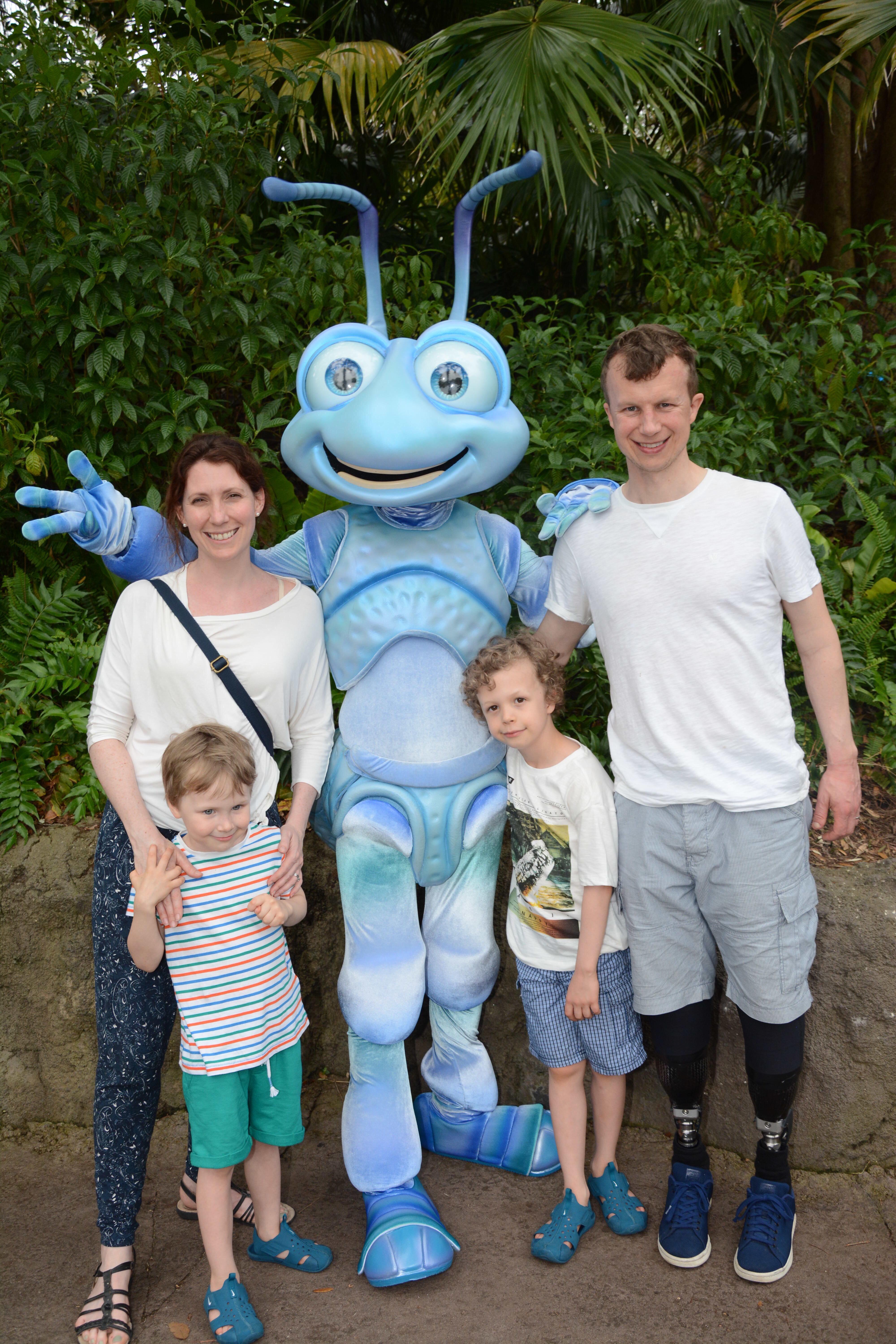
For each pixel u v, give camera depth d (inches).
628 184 198.1
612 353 80.7
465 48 184.7
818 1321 85.8
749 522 80.1
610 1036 94.9
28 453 133.3
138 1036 87.2
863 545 140.7
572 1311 88.2
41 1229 100.5
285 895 86.2
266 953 85.4
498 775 98.7
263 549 106.9
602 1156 99.2
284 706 89.9
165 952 84.3
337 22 230.2
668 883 87.1
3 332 135.0
